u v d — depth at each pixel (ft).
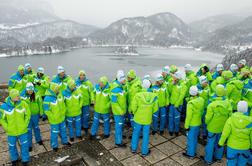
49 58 570.05
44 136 19.26
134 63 478.18
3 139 18.40
